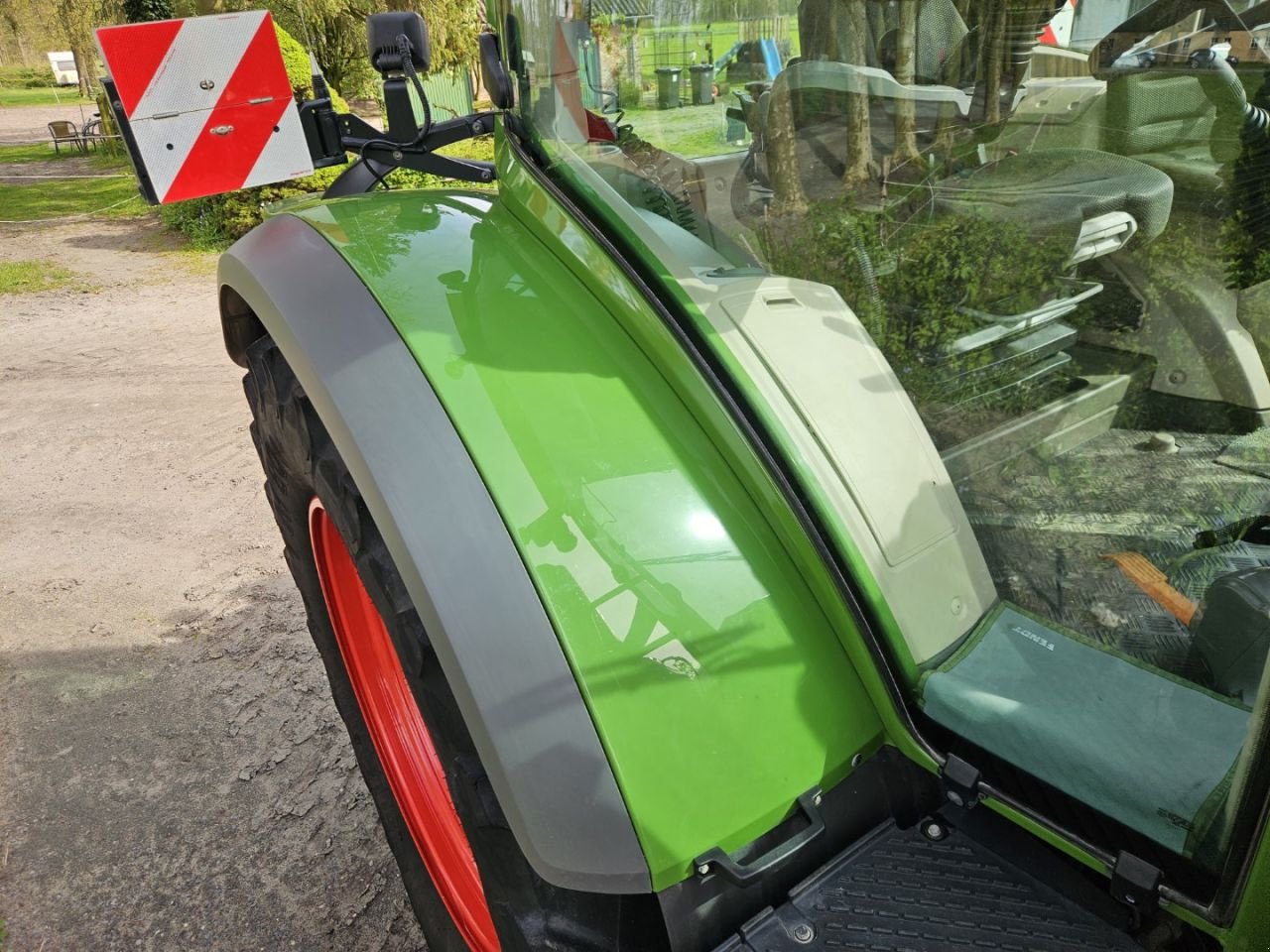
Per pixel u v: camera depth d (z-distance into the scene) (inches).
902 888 44.4
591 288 53.8
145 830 88.4
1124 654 44.3
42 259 359.9
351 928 78.7
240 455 175.3
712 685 42.8
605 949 43.7
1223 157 38.8
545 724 41.1
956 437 49.3
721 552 45.5
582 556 43.5
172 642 117.4
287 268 56.4
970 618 47.2
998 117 43.8
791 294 50.4
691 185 53.9
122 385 216.4
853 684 46.2
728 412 46.2
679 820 40.7
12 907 80.2
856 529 44.4
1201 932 40.1
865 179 48.4
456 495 44.5
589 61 54.7
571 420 47.5
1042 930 42.1
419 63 69.4
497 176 67.7
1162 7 38.3
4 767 96.3
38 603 126.1
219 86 63.7
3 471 169.6
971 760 45.4
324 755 97.7
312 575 75.6
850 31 45.6
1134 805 39.1
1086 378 45.1
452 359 49.0
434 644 43.2
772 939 42.6
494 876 47.1
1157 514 43.8
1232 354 41.1
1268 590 39.6
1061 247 43.9
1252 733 32.6
